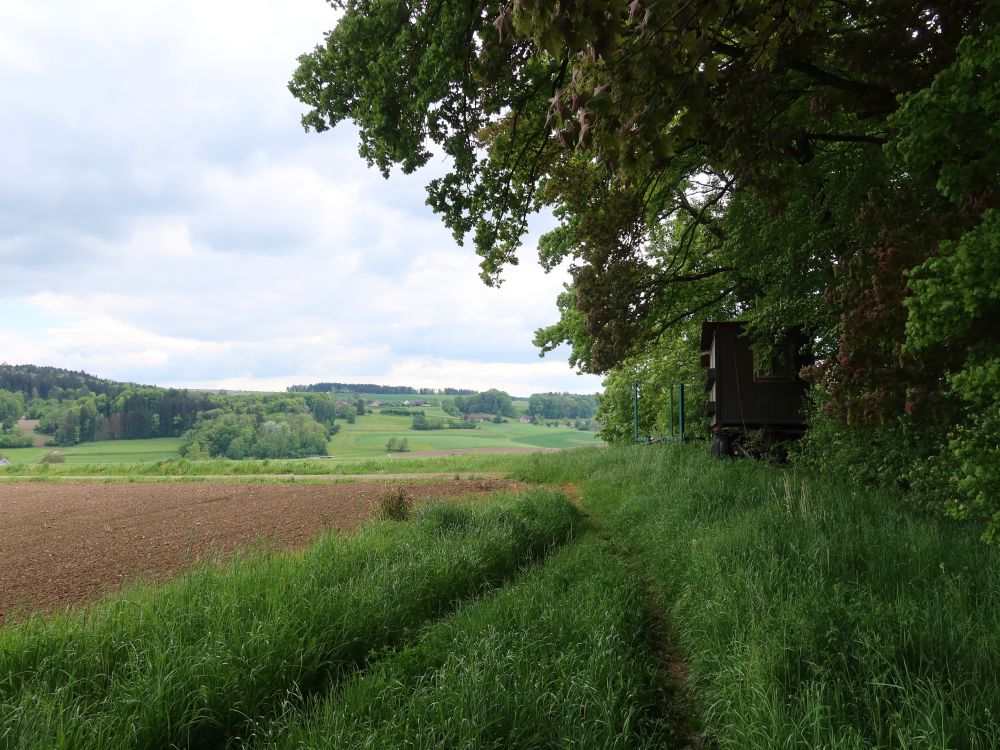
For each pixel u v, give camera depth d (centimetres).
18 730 302
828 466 1034
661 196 1429
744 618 435
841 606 394
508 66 761
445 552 657
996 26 382
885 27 617
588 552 739
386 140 945
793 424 1579
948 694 297
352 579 555
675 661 477
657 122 313
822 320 1043
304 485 1970
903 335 579
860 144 911
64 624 439
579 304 1553
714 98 511
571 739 316
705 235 1809
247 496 1659
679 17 293
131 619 446
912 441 780
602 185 1181
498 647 415
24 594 680
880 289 567
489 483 1767
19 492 1973
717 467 1197
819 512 681
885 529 612
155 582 607
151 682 346
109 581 733
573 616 486
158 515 1330
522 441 12444
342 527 1038
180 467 2733
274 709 363
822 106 714
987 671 333
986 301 377
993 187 435
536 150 1095
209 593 498
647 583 664
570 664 398
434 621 535
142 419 12469
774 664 350
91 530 1149
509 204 1077
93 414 12200
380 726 325
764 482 949
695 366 2533
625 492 1153
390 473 2420
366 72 945
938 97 401
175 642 400
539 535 832
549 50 268
